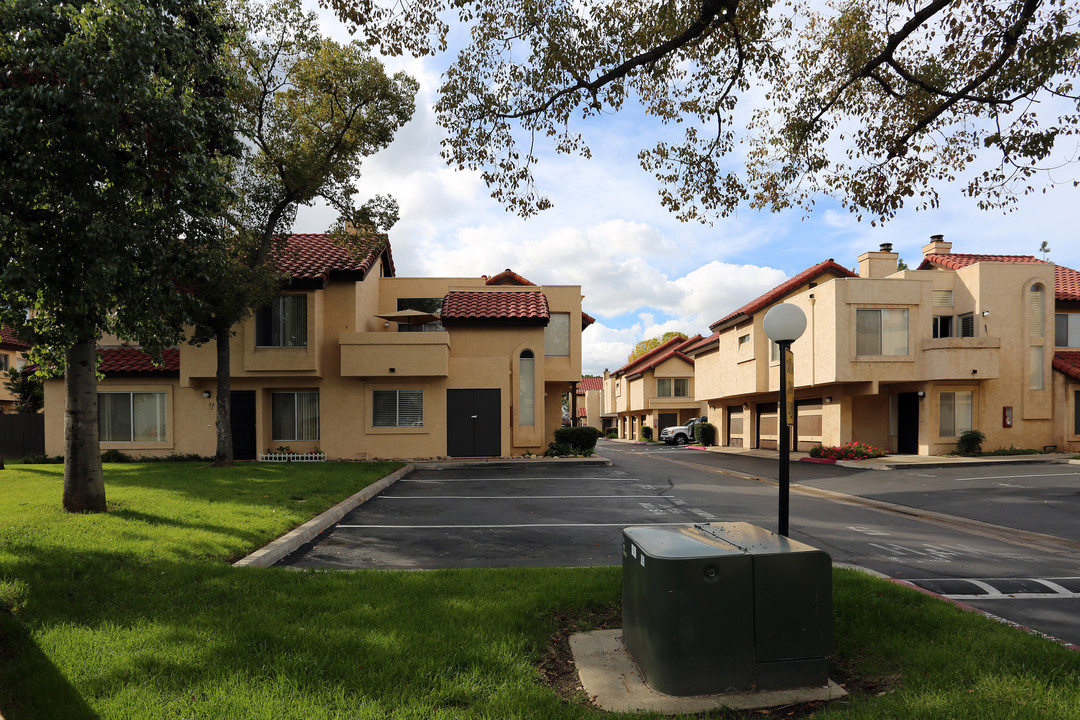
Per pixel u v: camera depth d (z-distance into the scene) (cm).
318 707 346
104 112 635
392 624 475
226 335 1681
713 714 364
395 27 891
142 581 573
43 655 412
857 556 816
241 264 1585
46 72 623
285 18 1541
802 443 2825
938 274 2467
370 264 2186
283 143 1625
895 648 446
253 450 2070
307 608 512
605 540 888
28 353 1134
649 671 391
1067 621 553
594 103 944
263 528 840
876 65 902
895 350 2327
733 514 1147
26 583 551
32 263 629
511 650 436
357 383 2117
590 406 7662
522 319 2231
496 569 654
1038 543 944
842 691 388
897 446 2525
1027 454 2245
